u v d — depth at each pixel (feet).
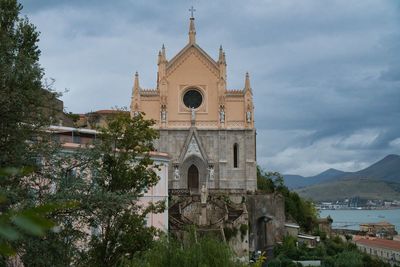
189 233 115.96
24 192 94.84
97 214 114.01
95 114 308.40
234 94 342.03
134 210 148.46
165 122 336.29
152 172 157.07
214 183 331.36
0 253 14.80
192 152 331.36
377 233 633.61
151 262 105.81
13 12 122.31
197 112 340.59
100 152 129.80
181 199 297.74
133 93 338.54
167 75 343.05
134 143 157.48
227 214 276.62
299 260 293.43
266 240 322.55
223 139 335.88
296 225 335.88
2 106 99.25
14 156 100.89
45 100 109.70
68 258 104.32
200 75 344.69
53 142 116.16
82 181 109.91
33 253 90.12
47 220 14.30
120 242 139.23
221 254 105.91
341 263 290.76
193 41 347.15
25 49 120.06
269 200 323.16
